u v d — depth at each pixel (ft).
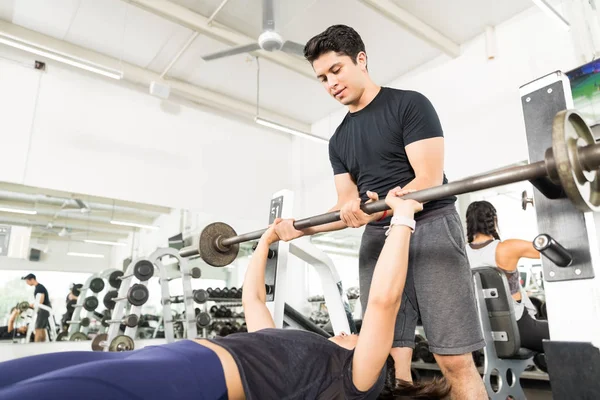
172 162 18.69
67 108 16.42
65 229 16.16
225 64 17.61
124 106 17.79
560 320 2.96
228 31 15.16
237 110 20.47
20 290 15.07
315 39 4.81
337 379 3.36
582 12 13.14
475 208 9.20
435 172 4.37
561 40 13.51
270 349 3.23
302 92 19.77
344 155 5.29
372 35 15.96
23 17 14.99
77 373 2.36
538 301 10.96
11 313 14.79
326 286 7.11
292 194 6.51
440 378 4.27
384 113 4.76
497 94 14.85
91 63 12.56
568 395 2.86
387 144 4.77
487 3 14.40
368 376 3.35
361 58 4.90
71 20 15.12
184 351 2.98
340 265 19.77
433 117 4.59
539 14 14.15
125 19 15.06
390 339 3.39
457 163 15.55
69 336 15.40
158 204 18.04
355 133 5.05
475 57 15.71
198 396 2.71
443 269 4.37
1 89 15.24
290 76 18.45
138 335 17.20
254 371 3.02
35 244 15.51
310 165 21.83
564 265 2.96
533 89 3.30
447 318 4.27
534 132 3.25
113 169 17.10
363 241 5.22
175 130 19.02
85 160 16.49
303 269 20.70
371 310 3.40
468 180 3.33
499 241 8.68
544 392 9.97
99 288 16.35
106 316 16.02
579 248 2.92
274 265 6.03
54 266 15.80
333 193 20.33
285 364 3.19
